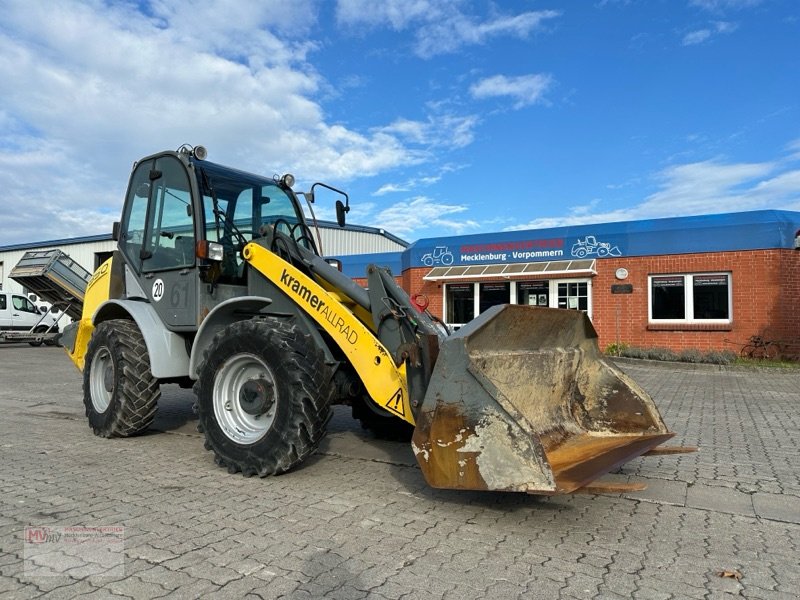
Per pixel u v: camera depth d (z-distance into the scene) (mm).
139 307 6016
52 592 2812
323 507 4051
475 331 3713
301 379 4492
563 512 4016
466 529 3676
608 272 15758
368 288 4625
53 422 7207
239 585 2896
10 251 30750
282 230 5832
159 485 4535
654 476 4887
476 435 3518
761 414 7863
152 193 6184
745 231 14109
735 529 3742
